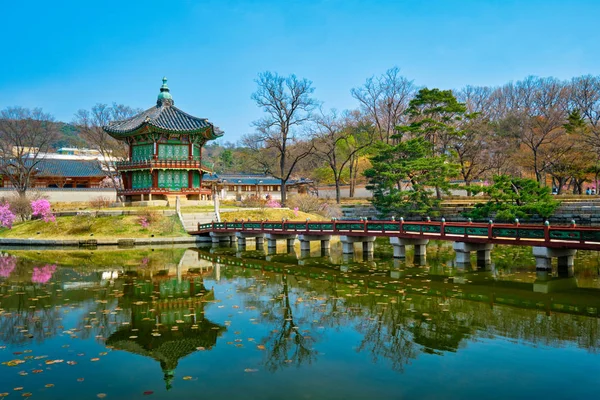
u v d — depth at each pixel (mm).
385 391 9148
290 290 18953
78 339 12422
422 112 60969
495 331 12953
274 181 86688
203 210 48031
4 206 45875
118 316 14781
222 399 8820
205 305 16297
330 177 84562
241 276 22734
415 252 27500
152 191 50969
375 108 70000
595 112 67500
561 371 10047
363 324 13711
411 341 12117
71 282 21109
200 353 11328
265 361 10773
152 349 11625
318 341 12180
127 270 24922
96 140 67562
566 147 54375
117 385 9469
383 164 54344
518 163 58719
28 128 60875
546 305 15914
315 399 8789
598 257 27188
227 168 118250
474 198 59719
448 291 18344
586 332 12797
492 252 30078
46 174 68312
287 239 34812
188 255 31984
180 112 55188
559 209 45188
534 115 66000
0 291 18953
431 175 53469
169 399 8820
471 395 8945
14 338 12523
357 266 25188
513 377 9766
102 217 44094
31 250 36188
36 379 9773
